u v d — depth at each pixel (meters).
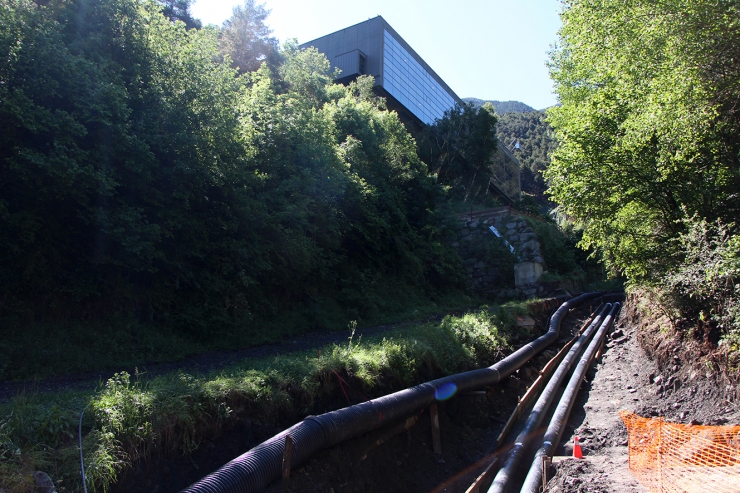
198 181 12.74
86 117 9.85
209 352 11.57
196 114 13.23
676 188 10.04
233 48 37.19
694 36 9.05
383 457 7.44
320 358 8.69
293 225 16.67
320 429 6.02
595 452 7.44
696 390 8.81
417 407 8.23
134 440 5.06
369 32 58.69
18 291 9.43
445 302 25.33
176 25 13.79
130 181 11.20
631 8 10.56
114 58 11.99
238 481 4.69
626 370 12.23
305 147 18.59
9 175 9.32
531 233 31.12
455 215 32.75
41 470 4.22
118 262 10.65
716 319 8.30
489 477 7.37
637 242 10.66
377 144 28.45
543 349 15.94
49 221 9.91
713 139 9.52
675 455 5.56
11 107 8.68
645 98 10.30
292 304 16.56
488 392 11.11
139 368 9.53
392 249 24.61
